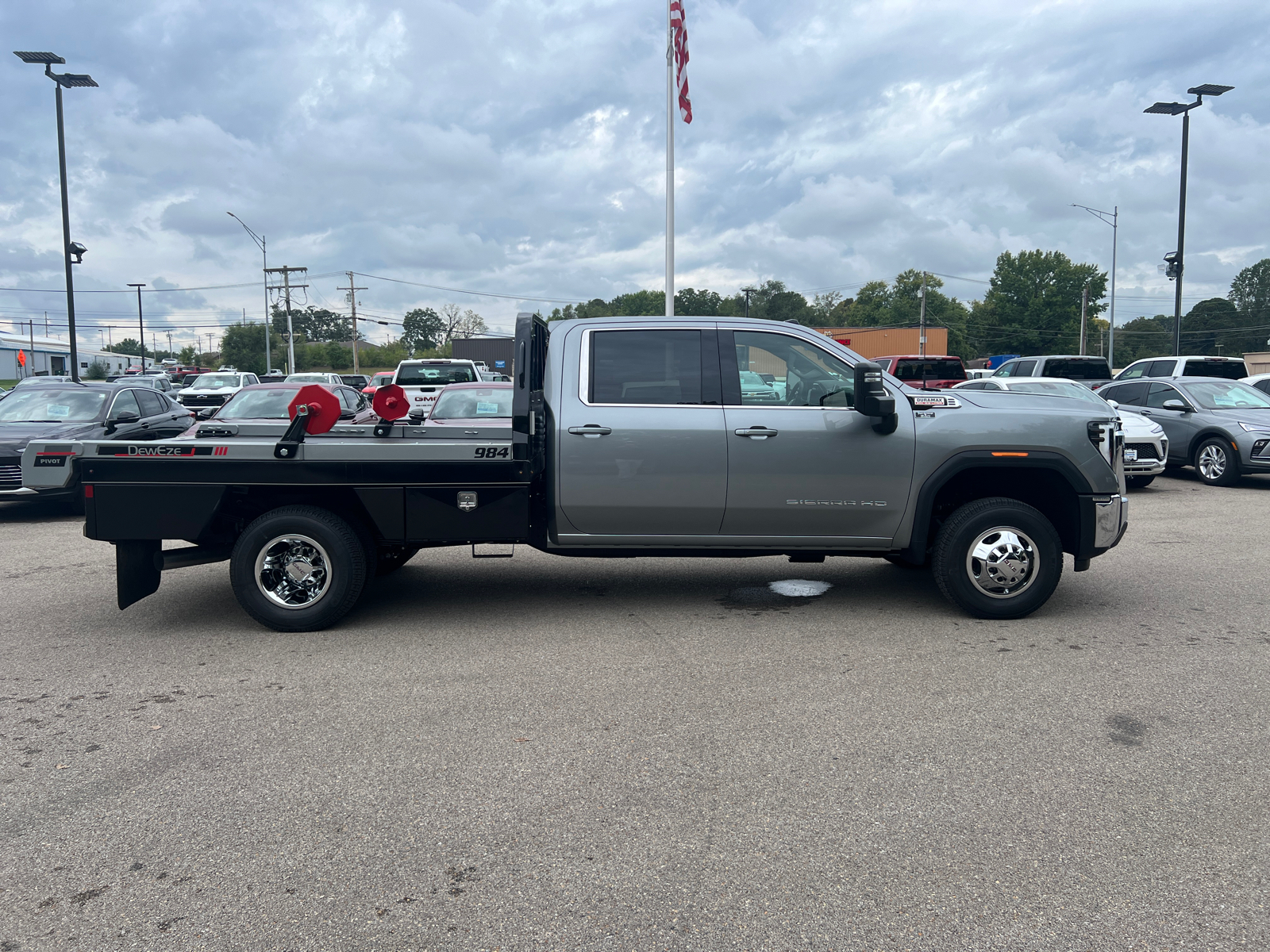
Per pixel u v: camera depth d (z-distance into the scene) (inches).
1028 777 135.5
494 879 109.3
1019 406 225.9
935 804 127.3
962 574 221.1
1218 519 387.9
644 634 214.8
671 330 223.3
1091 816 123.5
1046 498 234.2
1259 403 531.8
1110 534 221.9
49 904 105.0
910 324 4217.5
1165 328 4596.5
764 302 4301.2
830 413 218.5
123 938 98.5
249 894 106.7
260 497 218.7
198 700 172.6
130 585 217.2
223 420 430.0
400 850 116.5
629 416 217.5
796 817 124.0
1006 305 3956.7
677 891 106.5
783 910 102.4
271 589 217.8
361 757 145.3
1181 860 112.1
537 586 266.5
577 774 138.1
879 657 195.2
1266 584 263.9
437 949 96.2
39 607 247.9
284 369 3607.3
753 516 220.1
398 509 215.3
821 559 234.7
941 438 217.2
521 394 212.8
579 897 105.4
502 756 145.1
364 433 234.1
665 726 157.2
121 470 211.5
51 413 453.1
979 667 187.6
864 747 147.1
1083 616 227.6
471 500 215.9
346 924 100.6
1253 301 4559.5
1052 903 103.2
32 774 140.2
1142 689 173.6
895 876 109.2
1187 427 526.3
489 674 185.9
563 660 195.2
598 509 218.8
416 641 210.4
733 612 234.2
